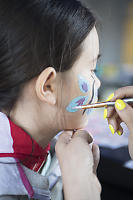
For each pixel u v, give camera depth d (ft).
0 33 1.47
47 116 1.65
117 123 2.00
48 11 1.46
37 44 1.47
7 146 1.52
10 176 1.43
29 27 1.45
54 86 1.58
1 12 1.47
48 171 2.14
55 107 1.64
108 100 1.95
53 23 1.47
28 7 1.45
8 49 1.48
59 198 2.20
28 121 1.63
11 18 1.45
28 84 1.55
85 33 1.59
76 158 1.48
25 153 1.59
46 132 1.72
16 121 1.64
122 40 8.57
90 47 1.65
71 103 1.68
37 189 1.56
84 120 1.85
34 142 1.63
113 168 2.68
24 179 1.47
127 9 8.38
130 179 2.57
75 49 1.57
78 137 1.64
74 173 1.44
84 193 1.37
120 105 1.72
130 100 1.82
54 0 1.50
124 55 8.71
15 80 1.53
